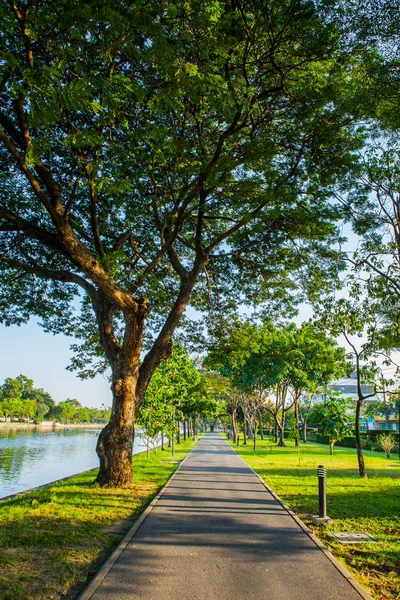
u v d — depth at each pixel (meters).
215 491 11.89
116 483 12.28
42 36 6.58
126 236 14.61
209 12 7.09
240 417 61.00
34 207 13.52
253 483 13.77
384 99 9.02
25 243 14.57
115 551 6.18
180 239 15.46
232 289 17.81
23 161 8.54
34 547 6.34
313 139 11.52
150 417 24.16
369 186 12.32
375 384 14.30
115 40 6.52
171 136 9.95
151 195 12.80
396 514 9.32
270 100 11.19
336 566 5.68
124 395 12.65
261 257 15.90
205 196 12.14
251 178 11.45
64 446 43.56
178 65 6.86
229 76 9.48
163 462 21.91
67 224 9.71
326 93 10.34
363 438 45.28
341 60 9.31
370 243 12.15
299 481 14.91
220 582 5.06
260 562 5.81
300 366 37.16
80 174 9.76
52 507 9.11
